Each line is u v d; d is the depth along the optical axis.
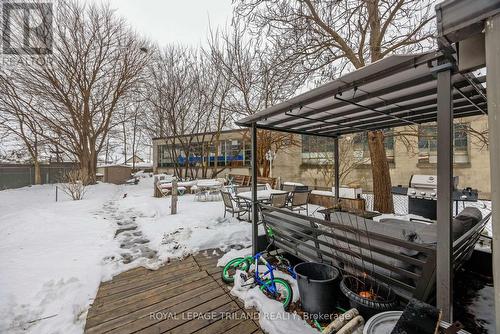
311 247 2.54
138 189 13.38
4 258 3.25
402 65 1.47
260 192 5.74
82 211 6.66
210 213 5.87
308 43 5.05
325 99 2.11
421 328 1.19
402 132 6.16
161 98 12.47
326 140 10.67
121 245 3.87
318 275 2.25
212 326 1.93
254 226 3.20
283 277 2.66
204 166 14.16
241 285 2.46
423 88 1.94
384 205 5.25
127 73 13.38
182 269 2.99
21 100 11.87
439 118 1.40
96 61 12.86
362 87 1.86
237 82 10.17
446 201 1.40
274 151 11.57
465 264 2.72
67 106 12.49
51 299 2.30
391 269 1.82
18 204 8.61
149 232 4.47
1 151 14.71
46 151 15.59
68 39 11.82
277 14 5.11
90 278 2.71
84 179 11.27
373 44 4.73
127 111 15.82
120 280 2.72
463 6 1.06
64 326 1.95
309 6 4.83
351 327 1.47
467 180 8.45
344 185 9.47
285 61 5.24
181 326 1.93
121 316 2.06
